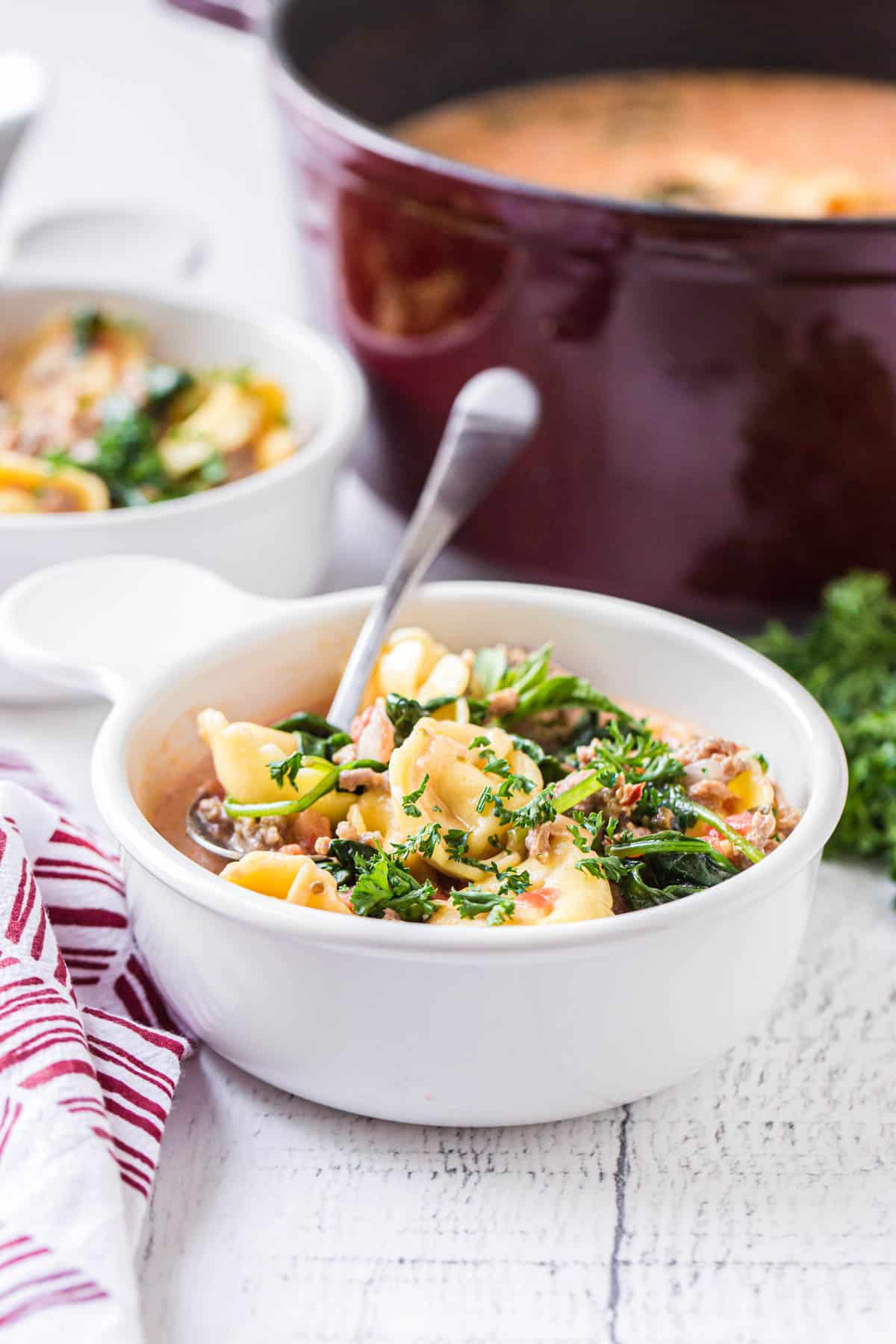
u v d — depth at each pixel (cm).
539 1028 59
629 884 61
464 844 61
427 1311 58
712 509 78
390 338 81
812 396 75
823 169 93
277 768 63
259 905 58
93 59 138
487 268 76
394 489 85
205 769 66
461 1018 59
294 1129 62
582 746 66
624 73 100
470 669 67
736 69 101
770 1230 60
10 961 61
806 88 100
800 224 72
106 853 67
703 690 68
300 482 77
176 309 86
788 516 77
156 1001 65
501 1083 60
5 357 87
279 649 68
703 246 73
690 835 63
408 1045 59
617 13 99
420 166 75
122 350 85
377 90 94
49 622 69
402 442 83
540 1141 62
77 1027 60
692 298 74
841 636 75
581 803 63
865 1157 62
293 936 58
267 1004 60
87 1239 57
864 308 73
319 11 89
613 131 96
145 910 61
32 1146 58
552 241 74
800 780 65
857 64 100
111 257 90
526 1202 61
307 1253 59
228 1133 62
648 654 69
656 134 96
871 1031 65
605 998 59
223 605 70
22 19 143
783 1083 64
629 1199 61
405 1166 61
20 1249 57
